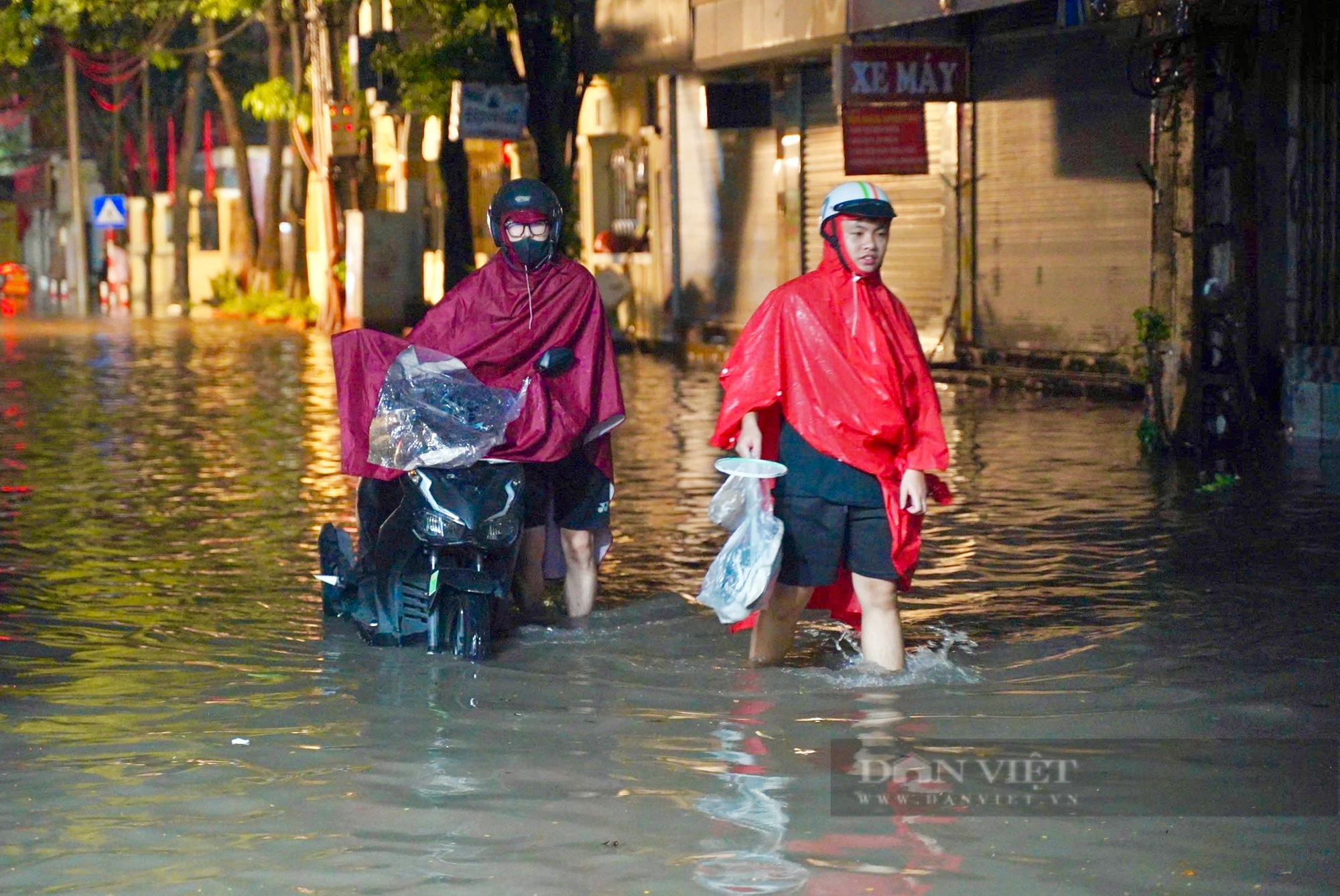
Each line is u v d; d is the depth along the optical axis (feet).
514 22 129.49
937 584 44.73
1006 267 101.91
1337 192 70.74
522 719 31.99
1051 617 40.70
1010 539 51.03
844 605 36.37
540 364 38.50
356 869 24.00
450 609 37.58
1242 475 62.85
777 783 27.78
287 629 40.01
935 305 108.17
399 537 37.83
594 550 41.37
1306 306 72.13
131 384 110.32
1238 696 33.14
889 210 33.63
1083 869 23.88
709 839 25.14
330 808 26.71
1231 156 67.87
